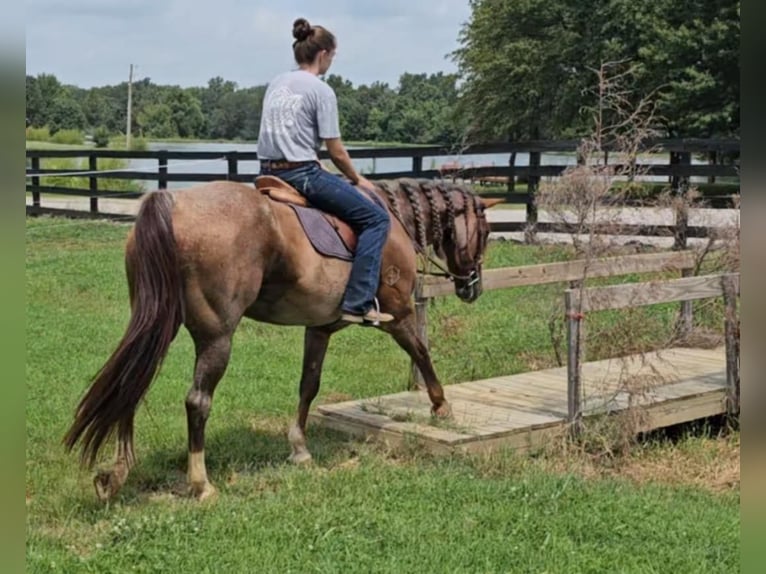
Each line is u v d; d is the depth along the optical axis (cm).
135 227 471
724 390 722
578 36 3234
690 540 467
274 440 641
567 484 536
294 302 537
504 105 3569
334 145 545
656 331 798
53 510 488
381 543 449
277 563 422
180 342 935
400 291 604
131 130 3853
